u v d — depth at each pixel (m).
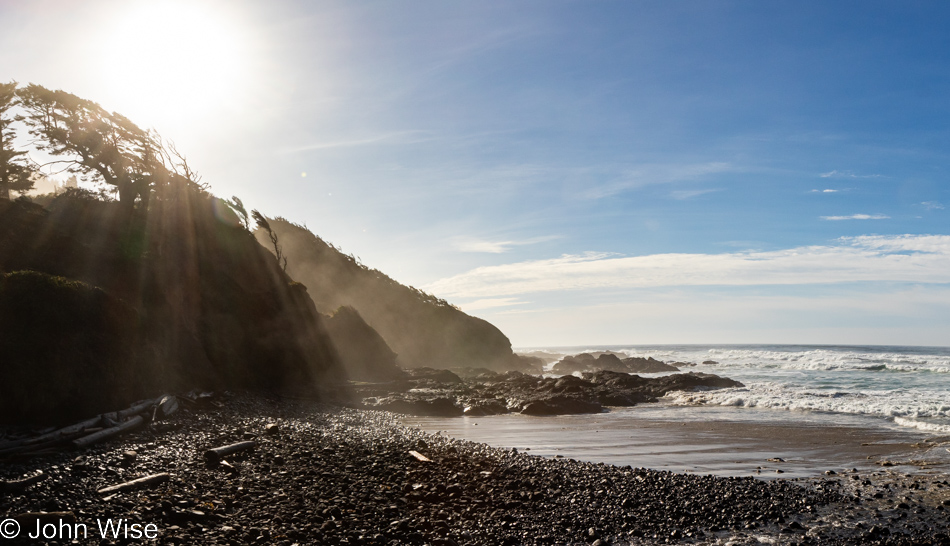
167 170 41.97
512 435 23.83
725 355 115.62
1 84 35.78
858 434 22.95
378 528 9.65
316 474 13.14
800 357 81.19
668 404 39.34
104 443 14.43
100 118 38.81
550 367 125.25
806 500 12.62
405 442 18.27
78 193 34.31
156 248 32.69
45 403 15.87
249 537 8.71
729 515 11.45
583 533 10.14
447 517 10.63
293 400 31.41
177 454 13.80
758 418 28.86
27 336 16.28
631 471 15.34
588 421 29.47
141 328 22.17
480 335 97.38
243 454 14.53
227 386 29.92
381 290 90.44
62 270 23.66
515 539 9.61
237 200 48.34
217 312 34.47
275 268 45.91
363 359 52.09
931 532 10.63
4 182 34.97
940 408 28.75
